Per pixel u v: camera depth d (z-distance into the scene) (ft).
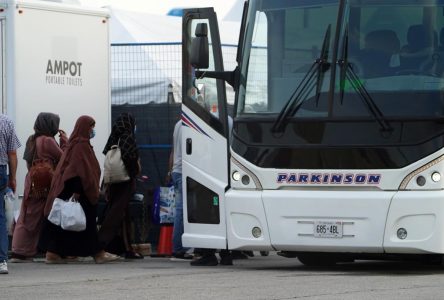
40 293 35.32
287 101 42.96
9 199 46.21
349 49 42.60
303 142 42.42
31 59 56.18
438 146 41.01
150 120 63.82
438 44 41.91
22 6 55.83
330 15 43.14
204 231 45.57
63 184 49.78
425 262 44.47
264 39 44.01
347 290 35.42
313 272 43.60
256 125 43.42
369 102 41.75
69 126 57.88
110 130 59.72
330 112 42.16
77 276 42.57
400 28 42.39
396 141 41.32
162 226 56.39
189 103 46.70
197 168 45.98
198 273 43.27
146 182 63.26
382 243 41.19
